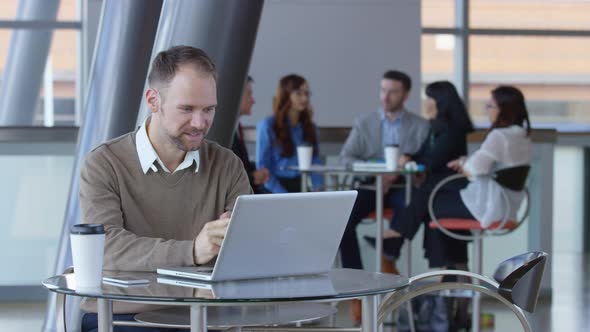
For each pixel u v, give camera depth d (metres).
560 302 6.12
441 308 5.45
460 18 10.02
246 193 2.55
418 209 5.31
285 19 8.61
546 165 6.14
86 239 1.93
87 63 9.16
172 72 2.28
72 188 3.61
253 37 3.33
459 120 5.40
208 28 3.25
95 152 2.44
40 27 9.38
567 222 9.53
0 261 6.05
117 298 1.80
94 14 9.09
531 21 10.14
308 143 5.57
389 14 8.73
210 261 2.24
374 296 2.01
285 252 2.05
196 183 2.48
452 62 10.05
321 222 2.07
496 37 10.09
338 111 8.70
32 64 9.38
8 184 6.02
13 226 6.04
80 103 9.47
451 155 5.36
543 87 10.25
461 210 5.04
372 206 5.58
